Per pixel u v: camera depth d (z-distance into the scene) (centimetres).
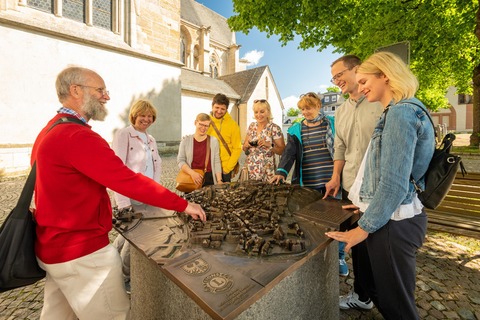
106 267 125
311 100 245
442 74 1259
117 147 226
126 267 229
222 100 326
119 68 1176
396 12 857
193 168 301
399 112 119
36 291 242
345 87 207
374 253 138
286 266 104
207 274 100
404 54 310
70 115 122
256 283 93
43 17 943
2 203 499
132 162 231
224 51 3059
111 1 1174
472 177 299
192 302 108
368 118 197
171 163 1091
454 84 1541
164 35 1372
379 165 133
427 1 855
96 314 125
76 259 118
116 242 240
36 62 893
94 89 127
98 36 1105
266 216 154
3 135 813
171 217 168
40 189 113
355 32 951
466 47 993
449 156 122
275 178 243
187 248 122
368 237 140
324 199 195
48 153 110
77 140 110
